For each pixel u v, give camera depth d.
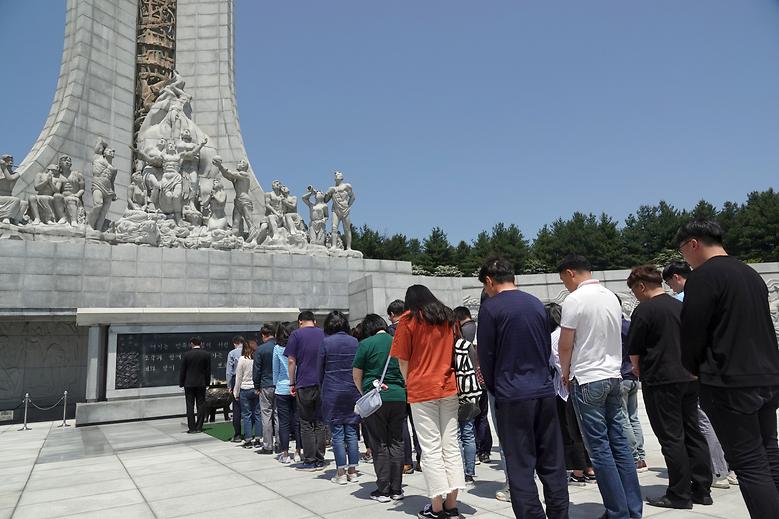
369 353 5.08
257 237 17.94
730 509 4.20
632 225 49.06
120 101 20.08
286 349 6.53
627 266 45.28
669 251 42.75
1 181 15.29
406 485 5.45
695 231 3.46
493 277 3.97
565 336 3.98
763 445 3.09
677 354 4.37
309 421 6.32
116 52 20.28
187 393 10.29
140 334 13.23
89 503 5.06
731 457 3.02
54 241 14.89
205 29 22.44
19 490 5.74
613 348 3.97
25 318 14.41
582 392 3.90
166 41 21.97
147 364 13.14
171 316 13.60
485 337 3.67
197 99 21.80
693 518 3.98
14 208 15.00
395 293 16.09
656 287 4.76
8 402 15.44
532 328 3.59
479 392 5.35
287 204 18.45
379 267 18.58
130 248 15.44
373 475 5.99
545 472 3.53
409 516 4.33
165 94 20.19
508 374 3.58
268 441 7.59
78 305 14.58
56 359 16.28
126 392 12.79
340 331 5.95
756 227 41.72
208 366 10.42
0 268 13.97
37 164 17.08
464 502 4.69
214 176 20.25
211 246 16.81
